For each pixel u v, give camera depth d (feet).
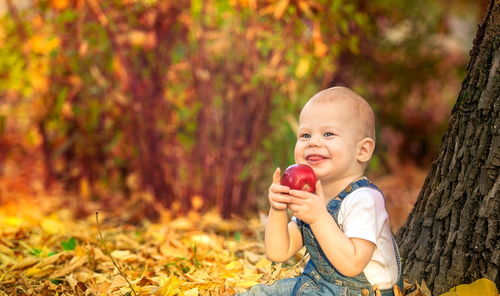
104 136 25.53
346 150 11.19
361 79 30.73
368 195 10.95
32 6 24.12
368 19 27.12
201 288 13.82
